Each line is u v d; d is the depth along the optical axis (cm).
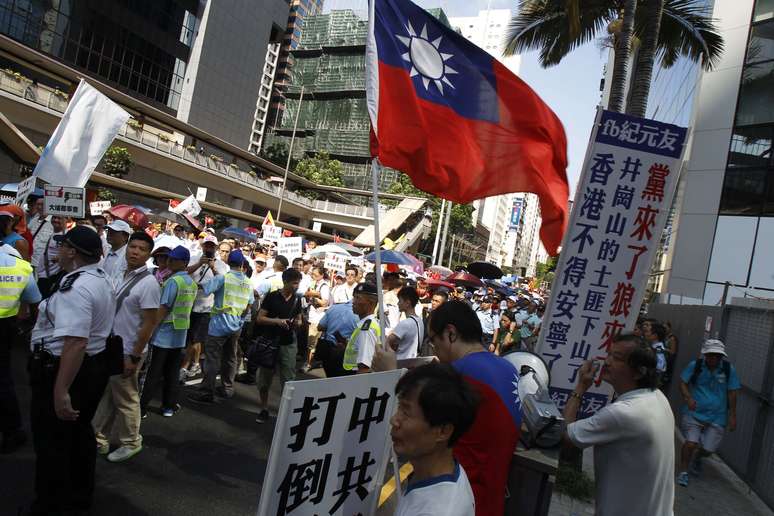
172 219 1573
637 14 1143
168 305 559
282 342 618
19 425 447
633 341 286
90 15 4441
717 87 1891
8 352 444
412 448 172
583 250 481
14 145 2223
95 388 349
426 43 386
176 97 5484
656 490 267
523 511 313
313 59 11906
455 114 389
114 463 452
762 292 1694
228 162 5556
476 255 10369
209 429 569
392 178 9844
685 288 1869
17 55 3375
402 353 554
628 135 472
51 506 347
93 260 346
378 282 286
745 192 1786
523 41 1259
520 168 401
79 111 729
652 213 473
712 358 662
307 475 215
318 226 3666
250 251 1247
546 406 329
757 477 666
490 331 1330
